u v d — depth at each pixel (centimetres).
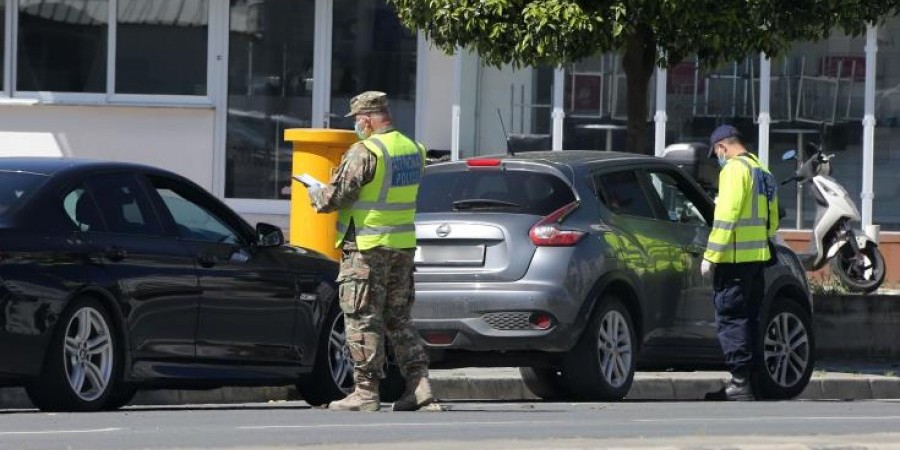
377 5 8394
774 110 8169
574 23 5678
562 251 4734
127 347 4231
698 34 5766
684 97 8181
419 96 8375
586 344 4781
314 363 4794
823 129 8156
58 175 4231
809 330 5447
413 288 4266
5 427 3578
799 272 5456
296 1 8444
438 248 4800
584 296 4741
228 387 5081
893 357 6681
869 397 5938
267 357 4625
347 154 4131
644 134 6300
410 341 4266
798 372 5409
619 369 4900
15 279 3975
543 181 4875
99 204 4272
